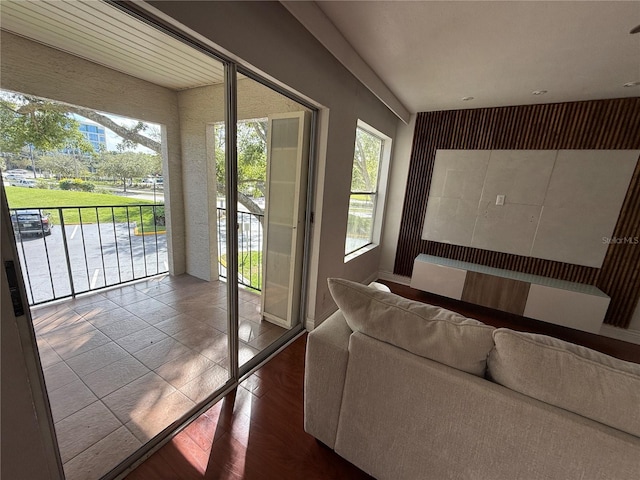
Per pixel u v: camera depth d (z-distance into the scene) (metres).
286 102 2.23
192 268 3.38
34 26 1.54
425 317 1.06
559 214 2.80
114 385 1.65
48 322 2.18
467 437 0.94
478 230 3.21
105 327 2.20
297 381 1.83
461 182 3.23
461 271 3.00
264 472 1.25
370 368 1.10
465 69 2.11
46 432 0.97
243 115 2.50
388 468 1.13
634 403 0.74
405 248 3.75
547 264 2.91
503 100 2.74
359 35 1.72
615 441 0.73
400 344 1.06
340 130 2.21
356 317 1.16
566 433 0.79
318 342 1.22
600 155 2.57
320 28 1.52
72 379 1.67
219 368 1.86
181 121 2.98
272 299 2.48
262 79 1.50
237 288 1.63
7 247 0.79
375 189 3.71
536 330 2.82
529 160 2.86
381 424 1.11
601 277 2.70
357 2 1.42
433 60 2.00
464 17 1.48
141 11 0.94
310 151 2.11
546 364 0.83
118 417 1.45
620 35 1.53
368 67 2.14
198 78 2.47
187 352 2.00
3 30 1.61
